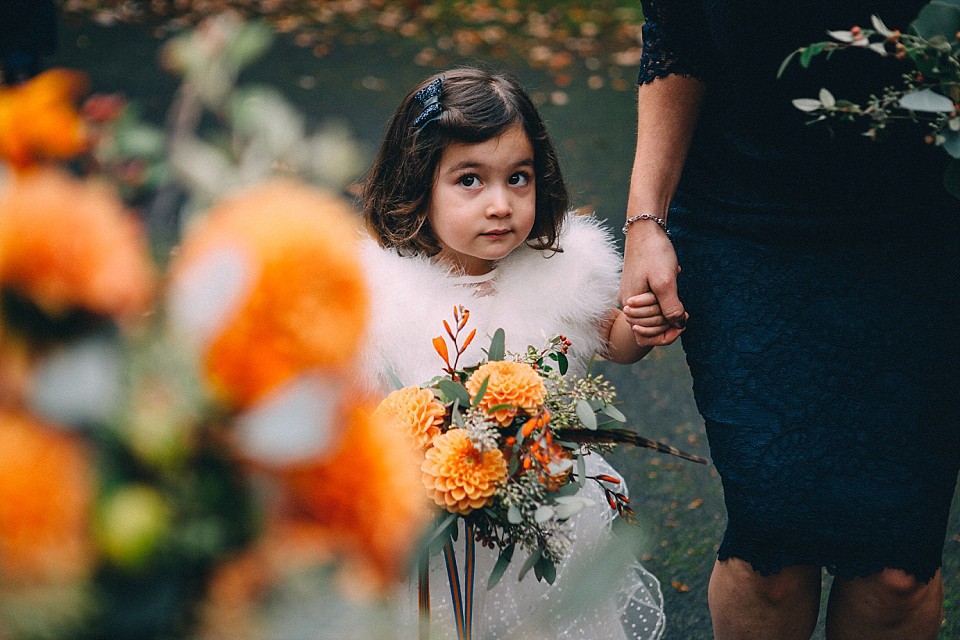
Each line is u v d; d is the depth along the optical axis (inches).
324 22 310.5
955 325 65.4
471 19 325.4
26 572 19.7
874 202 66.1
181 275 22.5
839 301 66.1
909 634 62.8
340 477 23.3
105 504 20.3
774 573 64.1
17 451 19.7
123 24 287.0
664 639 87.8
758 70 64.7
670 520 104.0
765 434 64.2
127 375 21.5
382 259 73.4
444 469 54.2
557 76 270.2
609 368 136.1
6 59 100.0
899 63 62.1
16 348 21.1
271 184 23.8
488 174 71.0
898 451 62.5
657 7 69.9
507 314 74.0
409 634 67.9
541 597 67.4
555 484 56.0
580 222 81.0
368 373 67.9
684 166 74.0
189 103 24.8
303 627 21.8
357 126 217.5
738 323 67.9
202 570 21.8
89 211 21.2
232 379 21.7
